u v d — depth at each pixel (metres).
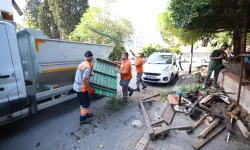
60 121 4.14
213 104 4.65
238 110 4.10
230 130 3.43
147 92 6.67
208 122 3.86
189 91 5.59
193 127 3.48
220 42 9.98
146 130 3.75
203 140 3.25
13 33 3.19
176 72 9.27
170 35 9.19
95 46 5.78
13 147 3.08
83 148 3.10
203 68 9.99
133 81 8.82
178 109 4.54
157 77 7.57
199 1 3.87
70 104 5.30
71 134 3.56
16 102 3.20
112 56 14.22
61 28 24.00
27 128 3.78
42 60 3.91
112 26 14.40
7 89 3.06
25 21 19.98
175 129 3.33
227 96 5.18
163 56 9.01
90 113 4.43
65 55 4.54
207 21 5.10
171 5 4.95
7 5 3.67
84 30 13.61
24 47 3.90
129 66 5.18
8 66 3.08
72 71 4.93
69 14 23.59
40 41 3.80
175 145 3.15
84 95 3.87
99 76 4.83
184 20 4.62
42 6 27.48
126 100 5.48
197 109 4.28
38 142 3.25
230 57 8.91
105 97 5.96
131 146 3.17
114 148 3.10
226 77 5.94
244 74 5.46
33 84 3.94
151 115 4.48
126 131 3.71
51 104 4.16
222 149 3.05
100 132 3.66
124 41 15.62
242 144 3.20
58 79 4.70
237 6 4.20
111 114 4.57
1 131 3.63
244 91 4.33
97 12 14.03
